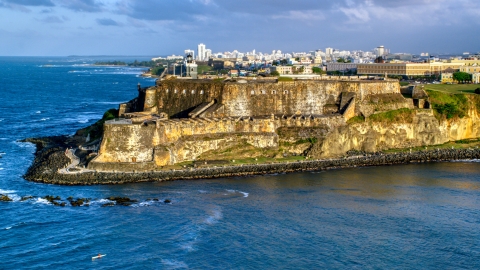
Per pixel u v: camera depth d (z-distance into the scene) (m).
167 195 146.75
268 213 133.50
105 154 170.25
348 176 171.00
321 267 105.38
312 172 176.00
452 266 106.50
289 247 113.88
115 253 110.31
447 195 150.88
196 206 137.88
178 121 182.75
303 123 198.62
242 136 189.62
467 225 127.25
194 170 168.12
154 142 172.62
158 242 115.56
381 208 138.75
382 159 191.25
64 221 127.06
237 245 114.50
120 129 170.62
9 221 126.88
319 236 119.62
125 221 127.06
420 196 149.75
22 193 147.62
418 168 183.50
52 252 110.69
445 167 185.00
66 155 183.88
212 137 185.62
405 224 127.38
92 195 146.12
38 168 169.62
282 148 192.12
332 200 144.88
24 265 104.94
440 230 124.00
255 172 171.88
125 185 156.00
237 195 147.75
